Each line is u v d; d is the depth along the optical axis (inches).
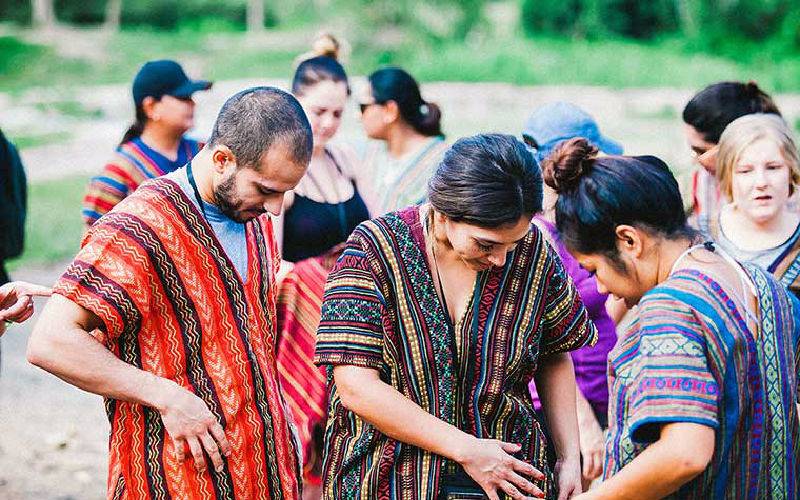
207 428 101.6
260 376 107.4
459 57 1021.2
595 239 93.1
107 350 99.0
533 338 104.0
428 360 101.3
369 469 103.7
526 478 103.2
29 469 192.1
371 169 190.2
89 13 1553.9
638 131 663.8
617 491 87.2
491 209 92.8
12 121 695.1
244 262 108.4
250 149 99.8
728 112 165.6
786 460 91.7
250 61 1101.1
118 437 104.1
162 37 1354.6
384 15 1114.1
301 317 154.0
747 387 88.6
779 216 141.6
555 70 978.1
